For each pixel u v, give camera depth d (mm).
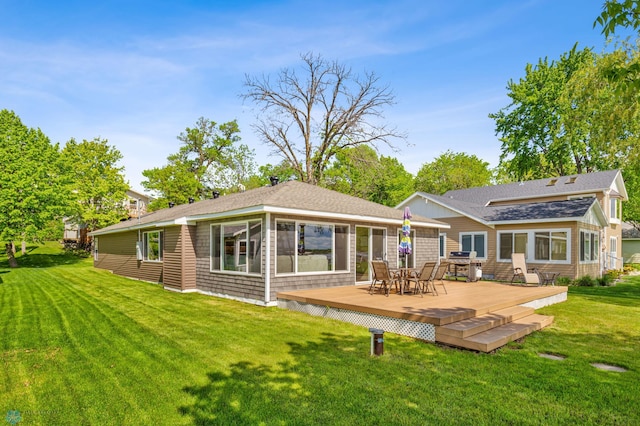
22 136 23516
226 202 13633
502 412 3895
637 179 28656
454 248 20469
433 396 4258
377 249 12688
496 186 26797
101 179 30984
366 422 3670
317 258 10844
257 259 10039
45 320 8148
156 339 6586
